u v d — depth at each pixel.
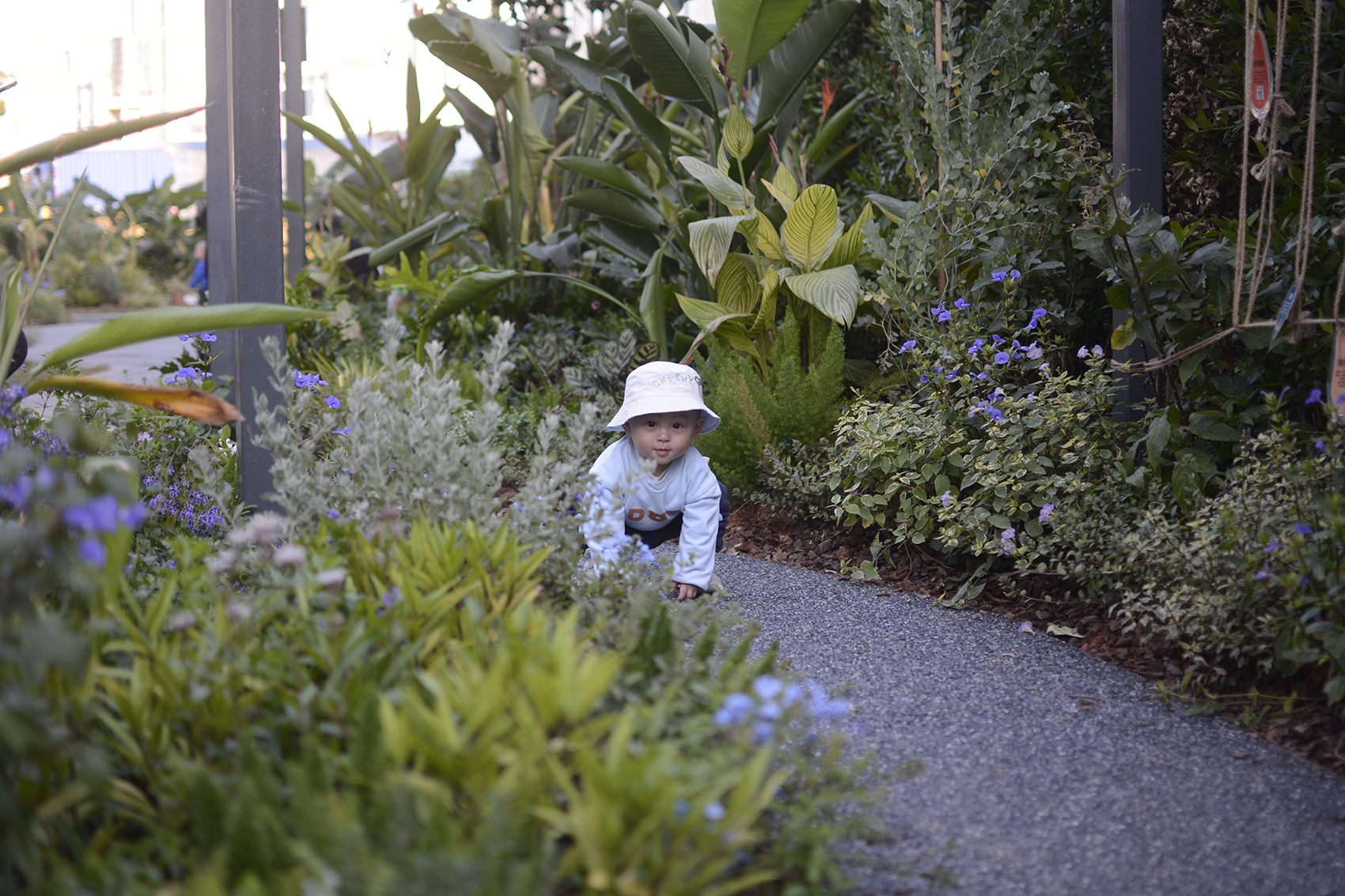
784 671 2.25
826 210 4.43
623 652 1.92
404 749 1.43
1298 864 1.79
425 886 1.16
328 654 1.72
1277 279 3.10
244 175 3.35
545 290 7.34
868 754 1.74
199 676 1.67
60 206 18.36
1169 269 3.16
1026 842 1.84
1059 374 3.55
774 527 4.20
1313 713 2.36
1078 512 3.10
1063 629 2.97
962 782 2.06
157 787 1.59
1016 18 4.32
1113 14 3.54
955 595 3.33
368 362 5.59
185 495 3.17
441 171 8.81
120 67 30.17
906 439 3.59
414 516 2.43
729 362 4.45
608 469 3.20
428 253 9.05
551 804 1.51
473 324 6.92
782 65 5.45
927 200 4.32
